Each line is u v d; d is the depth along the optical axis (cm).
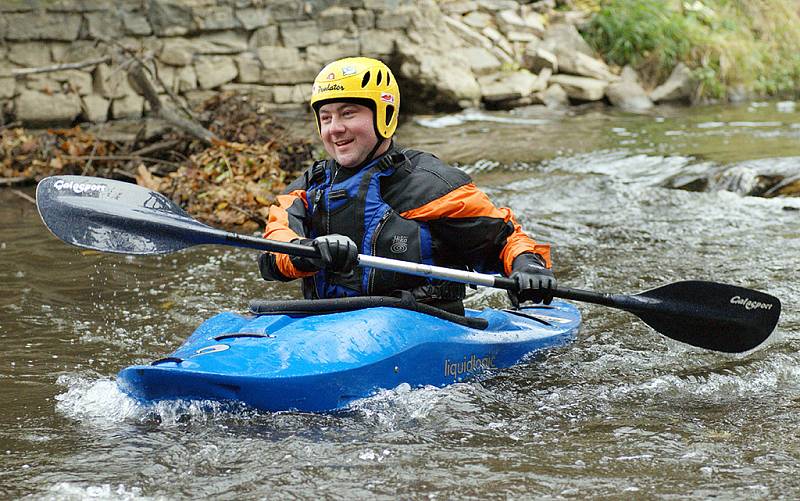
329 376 704
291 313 795
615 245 1262
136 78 1678
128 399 732
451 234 806
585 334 941
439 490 593
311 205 820
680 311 832
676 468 623
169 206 806
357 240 802
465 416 718
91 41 2020
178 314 1012
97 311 1018
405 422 703
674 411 735
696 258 1191
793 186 1516
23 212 1479
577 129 2102
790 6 3062
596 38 2638
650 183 1609
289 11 2202
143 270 1175
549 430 694
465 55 2419
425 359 762
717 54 2662
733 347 848
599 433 687
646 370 838
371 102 789
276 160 1551
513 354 856
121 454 650
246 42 2178
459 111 2350
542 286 781
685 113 2347
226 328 794
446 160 1794
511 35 2555
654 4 2692
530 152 1848
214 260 1223
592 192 1555
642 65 2609
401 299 789
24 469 629
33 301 1047
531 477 611
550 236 1308
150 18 2080
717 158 1716
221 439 670
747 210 1436
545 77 2475
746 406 745
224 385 697
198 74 2131
